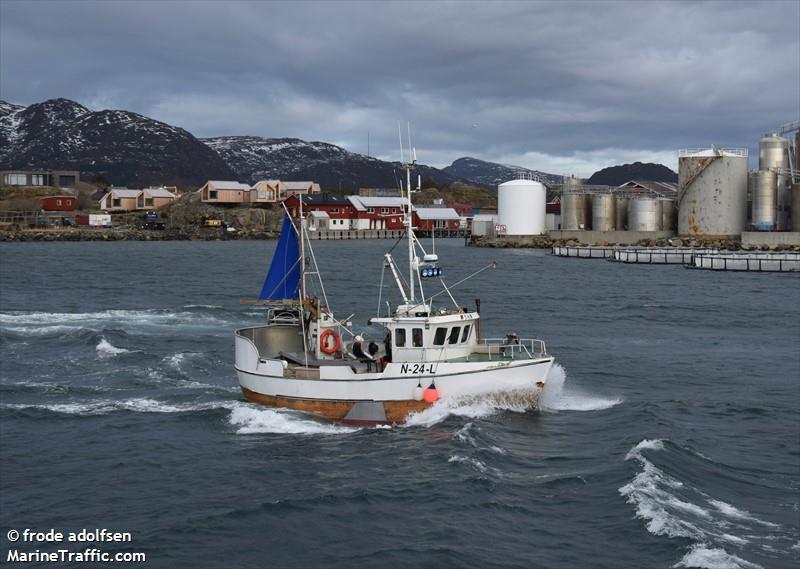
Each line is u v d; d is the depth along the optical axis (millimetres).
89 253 148750
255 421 32125
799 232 130375
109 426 32250
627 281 94562
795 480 25766
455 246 175125
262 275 102188
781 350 49938
